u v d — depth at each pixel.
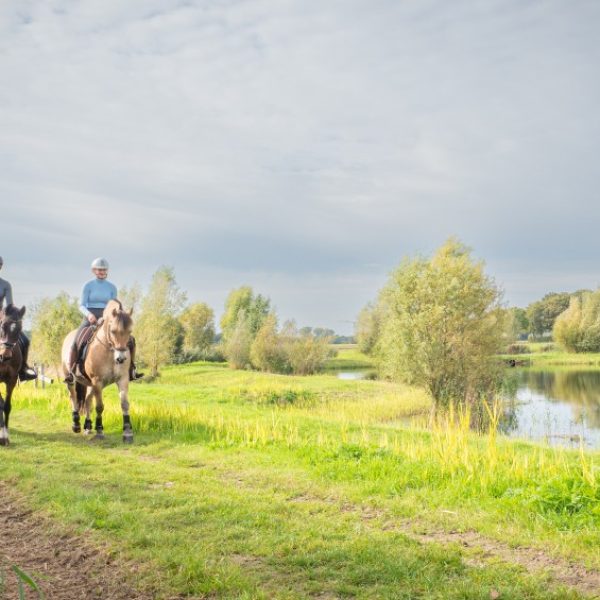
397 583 4.78
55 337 43.91
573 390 43.91
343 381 42.91
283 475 8.84
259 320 74.94
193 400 25.05
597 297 96.19
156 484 8.33
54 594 4.58
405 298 32.44
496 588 4.65
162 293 50.38
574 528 6.14
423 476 8.30
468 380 31.56
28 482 7.97
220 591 4.61
